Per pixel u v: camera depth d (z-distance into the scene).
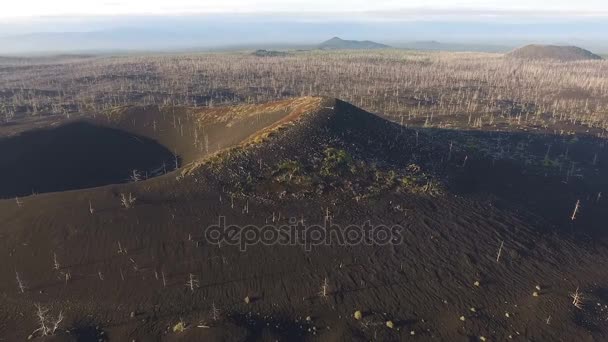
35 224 46.50
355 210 50.84
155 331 36.16
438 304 40.12
